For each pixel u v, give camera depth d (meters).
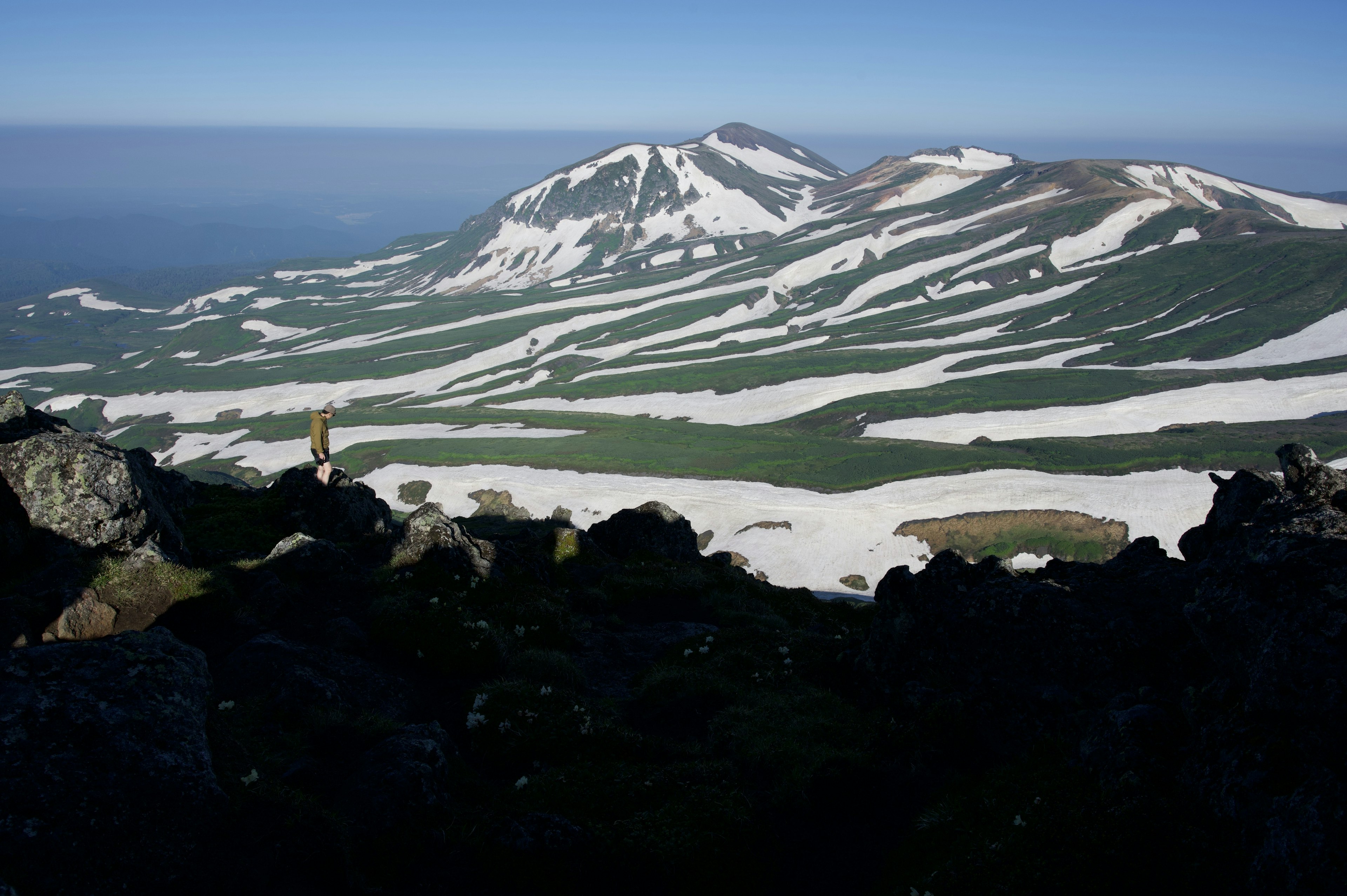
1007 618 15.45
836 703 17.02
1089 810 10.79
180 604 16.62
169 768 9.84
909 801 13.20
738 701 17.19
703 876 10.88
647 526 37.72
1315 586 10.24
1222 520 16.34
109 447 19.77
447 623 18.17
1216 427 158.12
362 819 10.52
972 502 134.50
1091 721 13.15
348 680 15.03
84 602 15.04
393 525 28.88
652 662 20.77
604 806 12.29
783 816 12.96
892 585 17.97
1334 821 8.54
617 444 175.50
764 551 128.50
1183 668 13.37
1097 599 15.19
